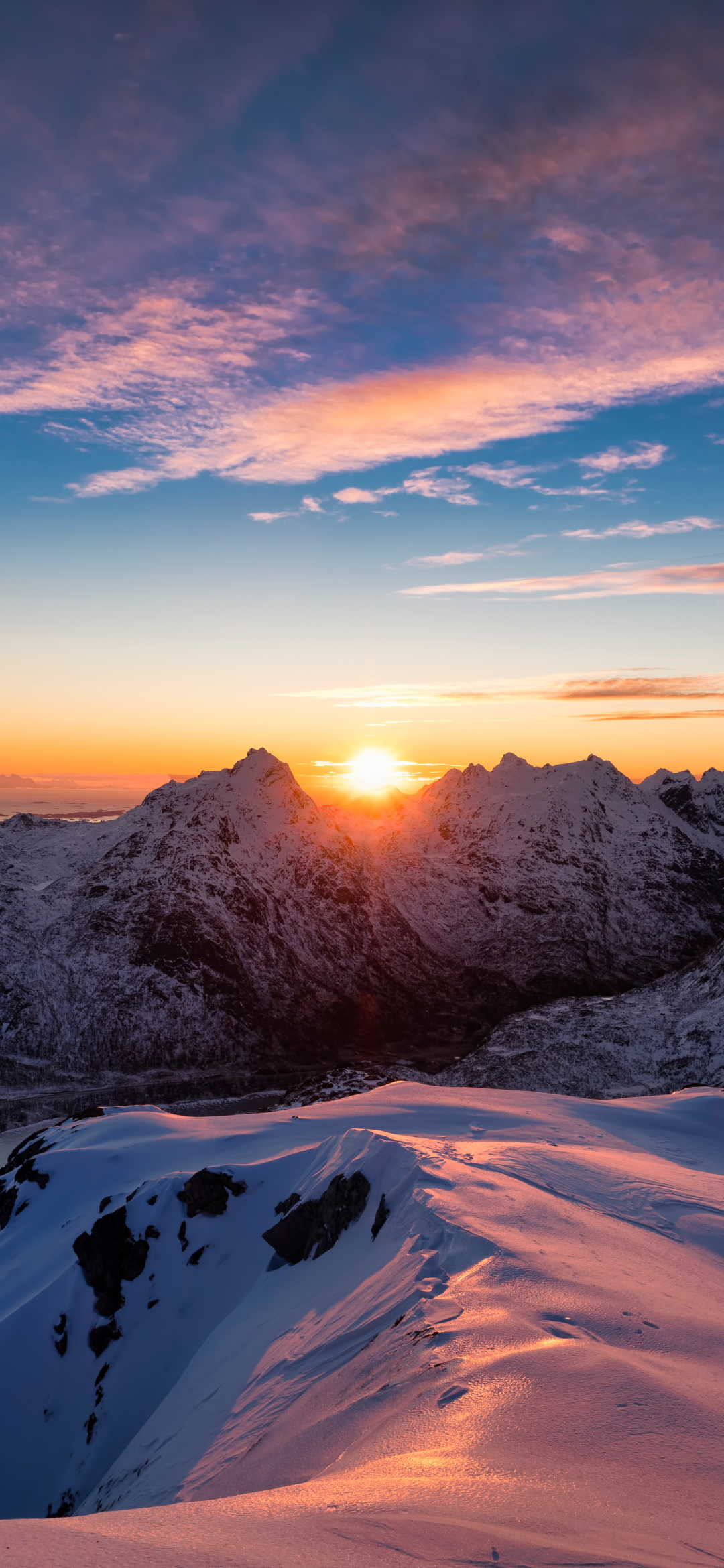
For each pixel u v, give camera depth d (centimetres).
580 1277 1521
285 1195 4031
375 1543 543
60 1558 516
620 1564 506
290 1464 1234
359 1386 1388
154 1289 3753
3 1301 4259
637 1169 3148
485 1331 1252
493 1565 503
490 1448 800
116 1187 5156
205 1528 601
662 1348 1142
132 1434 3105
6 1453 3256
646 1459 748
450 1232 1962
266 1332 2508
